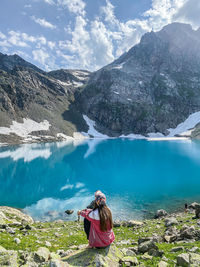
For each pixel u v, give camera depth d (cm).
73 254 629
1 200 5012
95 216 583
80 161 9619
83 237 1927
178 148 13012
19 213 3550
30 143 14575
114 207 4438
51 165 8738
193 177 6831
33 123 17588
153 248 978
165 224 2405
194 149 12494
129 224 2725
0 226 1866
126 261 661
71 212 4244
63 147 13462
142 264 700
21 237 1582
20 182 6488
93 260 577
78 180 6762
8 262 686
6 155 10194
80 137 19400
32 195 5356
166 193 5344
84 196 5278
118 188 5881
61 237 1892
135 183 6350
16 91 18838
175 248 1023
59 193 5509
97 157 10581
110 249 679
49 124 18612
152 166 8644
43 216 4066
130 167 8550
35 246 1380
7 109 16712
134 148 13550
